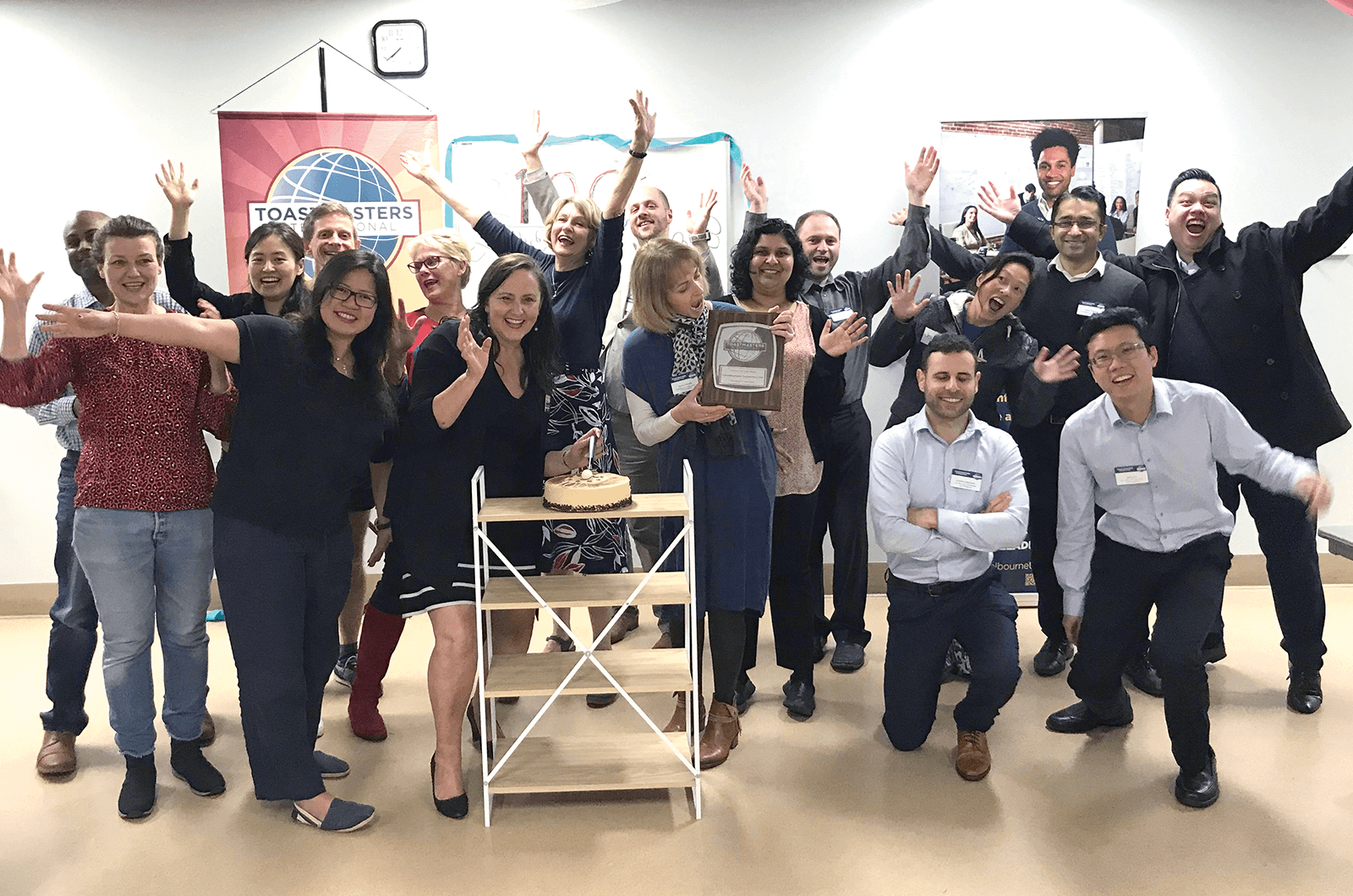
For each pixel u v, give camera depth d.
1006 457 3.04
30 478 4.62
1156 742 3.16
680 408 2.77
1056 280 3.65
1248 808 2.73
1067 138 4.49
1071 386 3.56
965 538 2.92
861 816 2.73
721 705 3.05
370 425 2.59
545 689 2.66
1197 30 4.45
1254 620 4.27
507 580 2.83
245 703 2.59
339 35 4.50
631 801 2.84
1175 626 2.74
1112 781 2.90
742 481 2.87
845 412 3.85
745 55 4.51
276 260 3.25
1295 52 4.44
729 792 2.88
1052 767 3.00
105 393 2.64
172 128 4.48
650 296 2.80
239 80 4.50
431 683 2.72
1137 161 4.49
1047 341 3.65
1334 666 3.76
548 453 2.95
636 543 4.11
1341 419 3.34
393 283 4.52
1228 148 4.50
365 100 4.54
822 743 3.20
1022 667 3.83
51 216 4.49
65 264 4.52
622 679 2.72
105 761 3.13
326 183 4.43
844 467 3.86
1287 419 3.38
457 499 2.68
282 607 2.55
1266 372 3.39
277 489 2.49
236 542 2.50
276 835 2.67
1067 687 3.63
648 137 3.32
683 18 4.50
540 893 2.39
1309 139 4.48
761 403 2.70
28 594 4.67
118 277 2.59
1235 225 4.54
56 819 2.77
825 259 4.06
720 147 4.52
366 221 4.47
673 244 2.80
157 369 2.66
